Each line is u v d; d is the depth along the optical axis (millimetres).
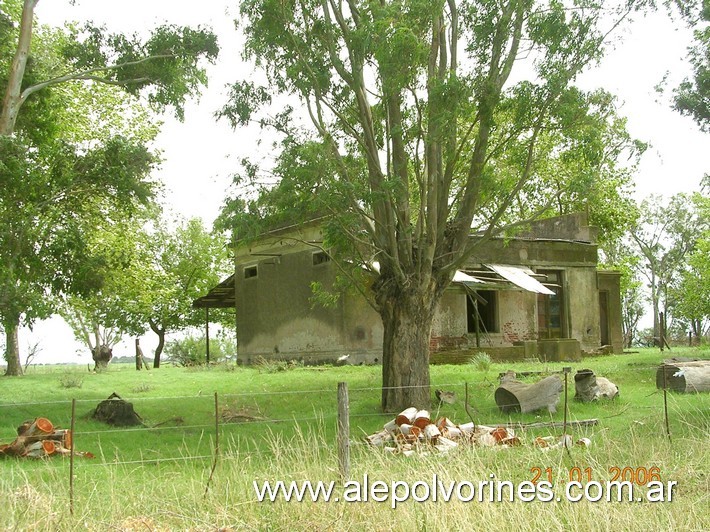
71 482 7516
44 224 15914
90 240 24875
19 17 26172
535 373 18281
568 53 14273
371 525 6996
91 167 16547
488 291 27797
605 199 39812
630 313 71188
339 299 25078
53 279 16422
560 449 9750
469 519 6992
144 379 22875
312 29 14859
